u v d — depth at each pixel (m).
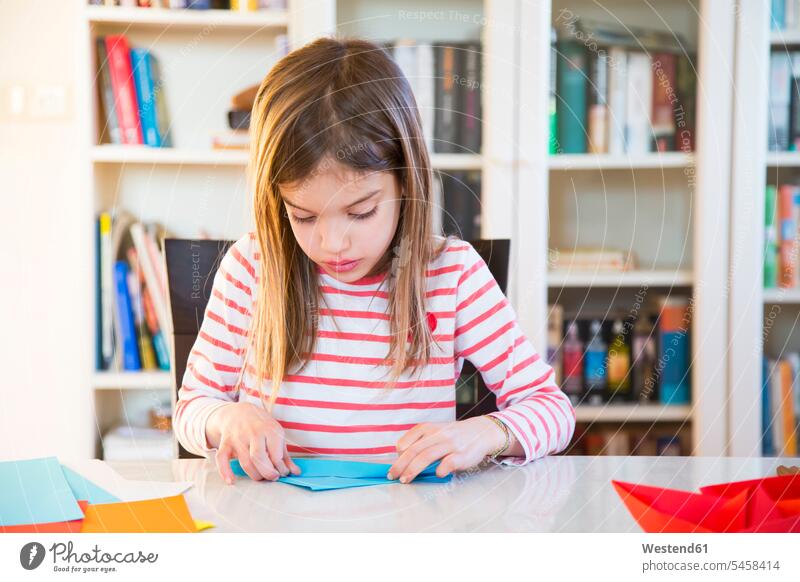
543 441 0.77
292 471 0.71
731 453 1.77
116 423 1.81
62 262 2.00
